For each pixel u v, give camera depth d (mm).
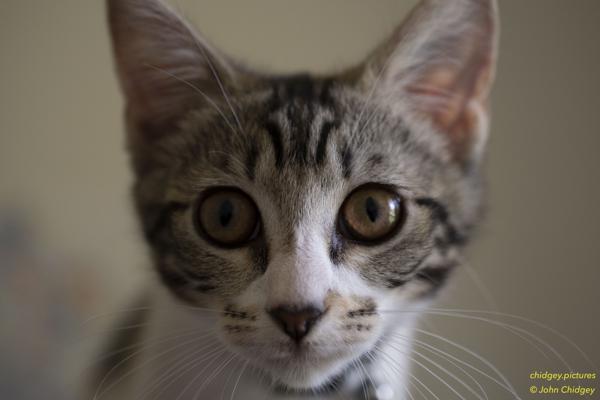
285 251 163
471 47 189
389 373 186
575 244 257
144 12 186
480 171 202
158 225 189
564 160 260
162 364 187
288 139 173
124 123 198
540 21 262
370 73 189
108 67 301
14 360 285
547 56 261
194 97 194
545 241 259
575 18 258
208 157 179
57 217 307
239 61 213
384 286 170
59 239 306
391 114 186
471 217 197
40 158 307
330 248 166
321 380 169
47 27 301
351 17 284
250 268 168
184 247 178
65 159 306
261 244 169
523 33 263
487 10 184
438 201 182
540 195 261
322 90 189
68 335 292
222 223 173
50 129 305
